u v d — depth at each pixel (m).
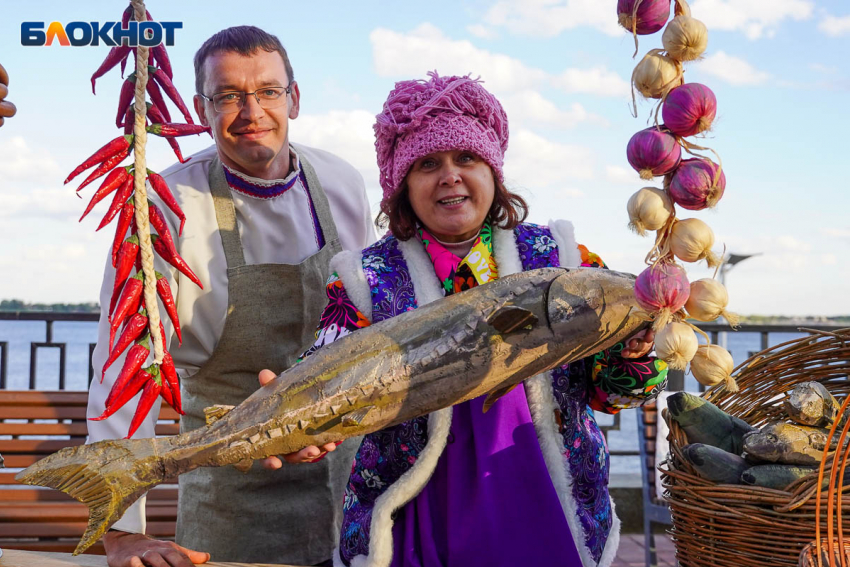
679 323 1.29
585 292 1.67
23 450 3.46
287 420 1.66
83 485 1.59
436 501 1.82
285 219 2.56
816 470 1.49
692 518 1.61
